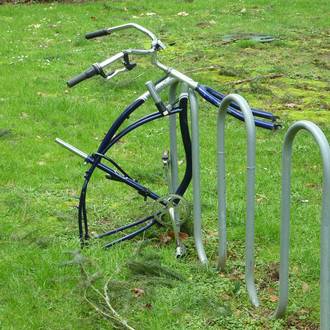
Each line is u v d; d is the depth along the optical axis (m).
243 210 4.27
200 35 12.20
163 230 3.92
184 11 14.97
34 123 6.52
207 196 4.57
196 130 3.39
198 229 3.54
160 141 6.01
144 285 3.13
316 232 3.89
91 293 3.04
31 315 2.91
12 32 12.13
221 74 8.91
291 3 15.66
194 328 2.82
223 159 3.19
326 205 2.31
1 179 4.93
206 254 3.65
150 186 4.82
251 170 2.83
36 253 3.53
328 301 2.38
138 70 8.96
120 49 10.73
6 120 6.52
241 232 3.90
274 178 4.94
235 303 3.05
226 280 3.25
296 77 8.79
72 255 3.41
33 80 8.40
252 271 3.02
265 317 2.92
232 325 2.83
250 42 11.16
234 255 3.62
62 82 8.34
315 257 3.50
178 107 3.56
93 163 3.59
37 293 3.08
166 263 3.46
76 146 5.83
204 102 7.36
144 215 4.21
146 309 2.97
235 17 14.10
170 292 3.13
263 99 7.63
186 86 3.48
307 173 5.10
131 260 3.27
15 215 4.23
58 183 4.93
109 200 4.54
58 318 2.89
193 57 10.10
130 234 3.76
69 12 14.50
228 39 11.71
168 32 12.42
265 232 3.87
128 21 13.54
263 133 6.25
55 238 3.77
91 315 2.89
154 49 3.38
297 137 6.02
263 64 9.68
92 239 3.69
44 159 5.49
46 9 14.85
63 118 6.71
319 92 7.98
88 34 3.54
